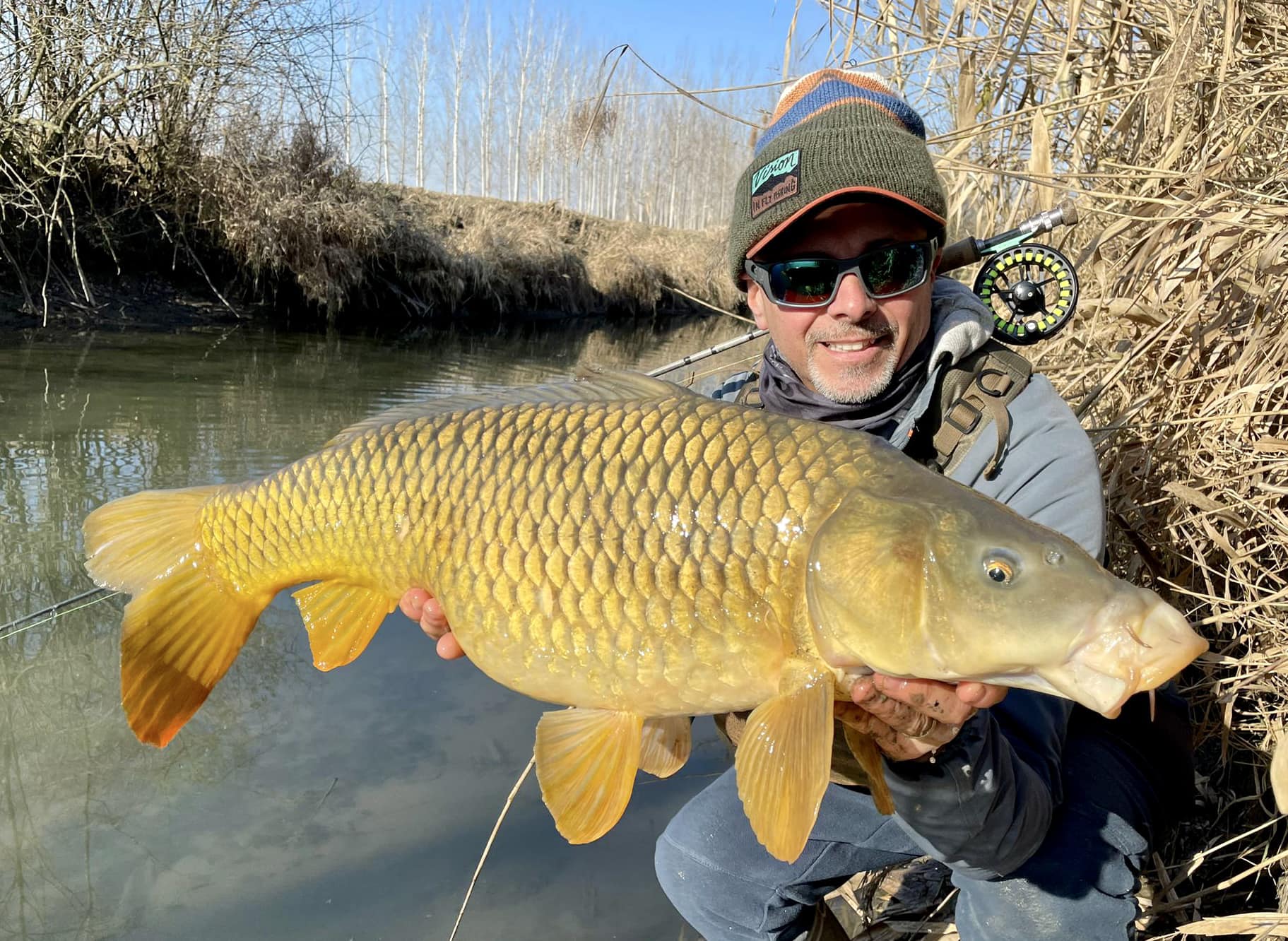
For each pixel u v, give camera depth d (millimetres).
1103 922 654
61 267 3688
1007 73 1048
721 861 731
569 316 6332
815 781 517
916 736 564
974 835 604
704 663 568
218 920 741
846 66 1078
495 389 682
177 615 710
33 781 909
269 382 2758
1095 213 1006
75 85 3627
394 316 4980
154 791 902
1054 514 653
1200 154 928
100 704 1037
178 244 3998
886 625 520
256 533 686
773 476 560
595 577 577
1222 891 772
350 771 947
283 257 4188
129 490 1601
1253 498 806
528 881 810
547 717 629
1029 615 490
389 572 652
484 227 5934
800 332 743
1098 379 1004
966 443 693
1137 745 747
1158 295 932
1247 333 842
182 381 2650
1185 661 460
